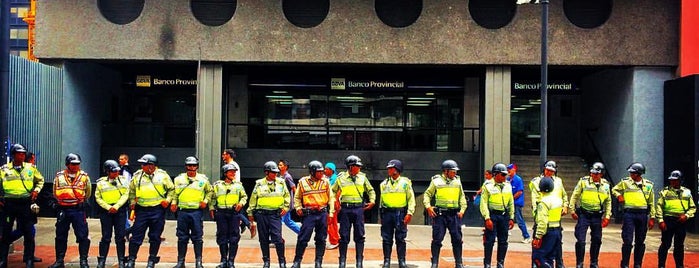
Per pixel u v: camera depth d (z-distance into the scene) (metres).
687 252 15.98
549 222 10.91
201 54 21.05
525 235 16.22
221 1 21.33
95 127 23.48
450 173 12.04
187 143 25.72
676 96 20.44
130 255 11.57
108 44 21.03
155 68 24.27
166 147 24.75
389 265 12.21
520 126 27.12
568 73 25.05
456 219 12.02
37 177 11.87
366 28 21.16
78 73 22.02
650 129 21.38
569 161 25.47
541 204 10.97
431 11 21.19
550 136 27.11
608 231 19.88
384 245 12.22
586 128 25.83
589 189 12.37
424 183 24.81
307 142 26.05
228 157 13.72
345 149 25.66
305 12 21.34
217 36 21.05
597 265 12.62
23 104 18.44
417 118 26.44
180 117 26.39
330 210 11.99
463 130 25.80
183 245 11.88
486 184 12.07
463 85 24.80
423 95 26.50
